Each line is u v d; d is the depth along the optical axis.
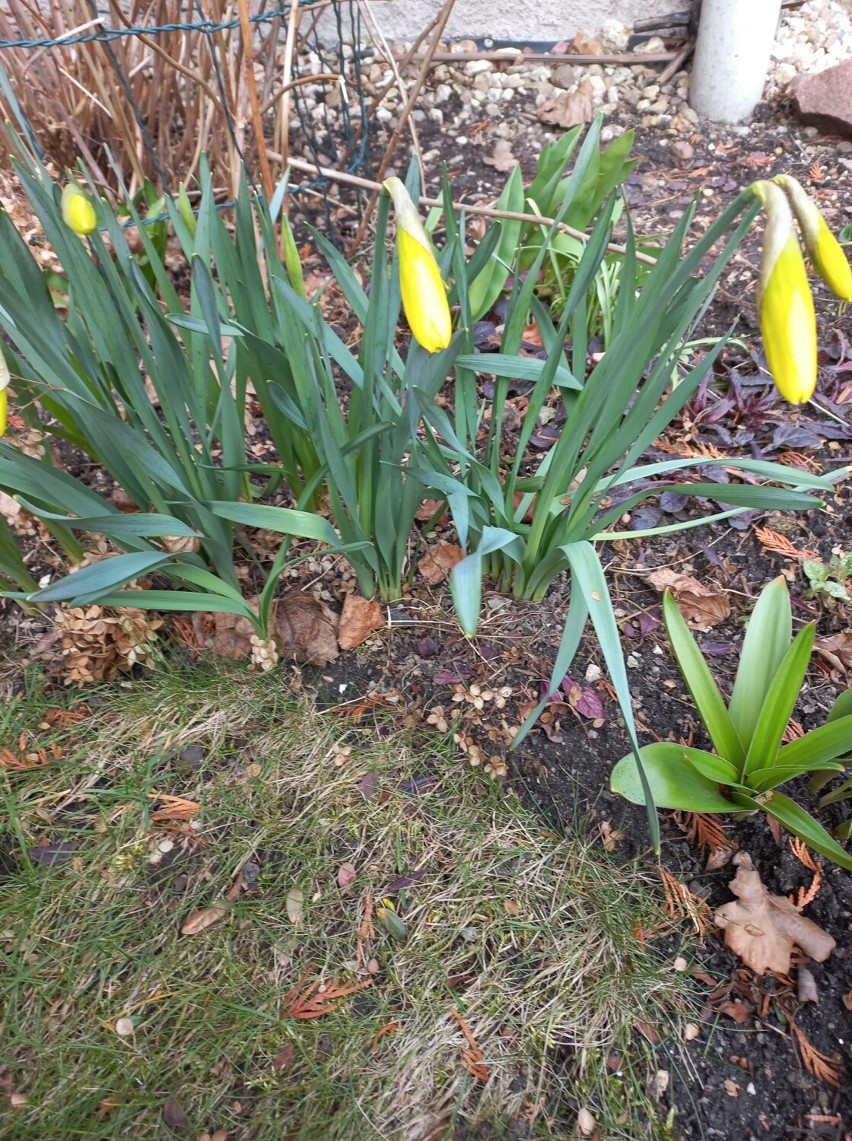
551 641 0.58
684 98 1.04
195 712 0.55
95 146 0.87
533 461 0.68
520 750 0.53
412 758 0.53
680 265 0.35
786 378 0.29
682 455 0.68
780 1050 0.43
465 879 0.48
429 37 1.10
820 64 1.05
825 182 0.92
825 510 0.65
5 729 0.53
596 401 0.43
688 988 0.45
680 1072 0.43
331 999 0.44
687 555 0.63
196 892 0.48
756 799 0.46
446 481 0.46
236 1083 0.42
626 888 0.48
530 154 0.98
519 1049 0.43
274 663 0.56
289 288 0.43
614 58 1.07
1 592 0.46
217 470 0.50
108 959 0.45
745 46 0.94
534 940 0.46
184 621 0.58
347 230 0.88
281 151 0.67
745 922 0.46
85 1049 0.42
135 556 0.44
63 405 0.52
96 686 0.56
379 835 0.50
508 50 1.10
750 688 0.48
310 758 0.53
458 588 0.40
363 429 0.48
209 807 0.51
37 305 0.42
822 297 0.81
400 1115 0.41
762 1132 0.41
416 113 1.03
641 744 0.53
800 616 0.59
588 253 0.41
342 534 0.54
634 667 0.57
